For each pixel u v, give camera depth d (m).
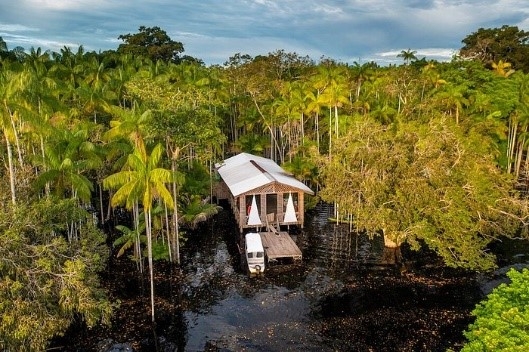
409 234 39.94
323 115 84.06
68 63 82.81
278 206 51.34
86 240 31.58
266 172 54.19
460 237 37.56
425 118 60.56
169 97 41.59
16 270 24.69
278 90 86.12
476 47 114.56
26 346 23.97
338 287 37.59
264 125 82.06
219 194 62.94
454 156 40.38
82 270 26.48
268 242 45.56
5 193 32.50
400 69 80.12
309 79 80.25
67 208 32.22
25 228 26.80
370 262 42.59
